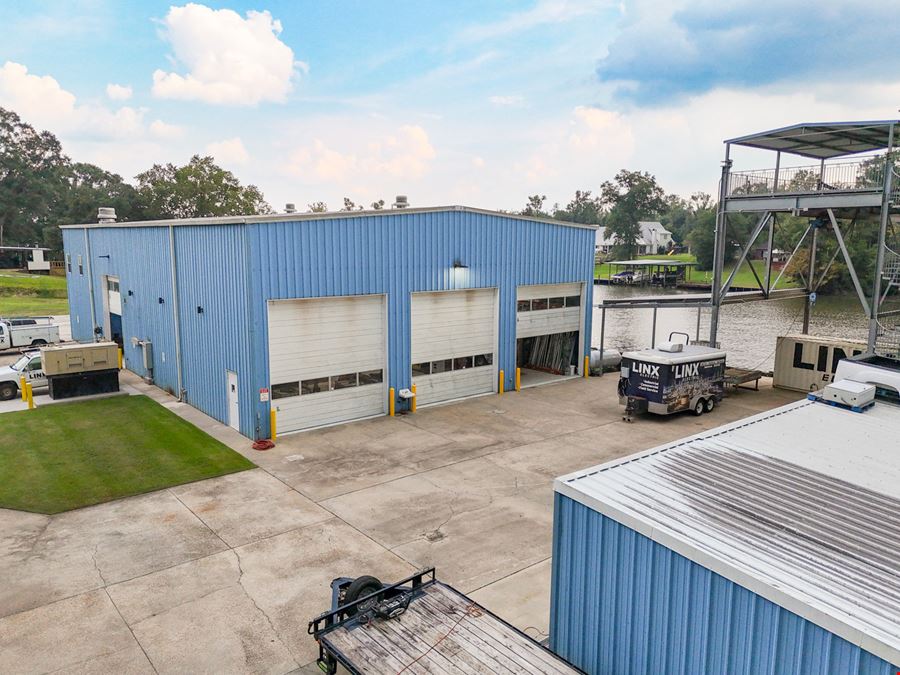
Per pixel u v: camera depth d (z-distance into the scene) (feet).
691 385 67.31
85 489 46.85
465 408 71.51
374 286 65.00
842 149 76.18
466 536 40.19
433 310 71.56
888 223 75.46
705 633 19.71
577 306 89.76
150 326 81.00
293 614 31.63
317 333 62.13
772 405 73.67
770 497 23.91
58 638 29.53
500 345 78.74
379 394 67.92
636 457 28.09
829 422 34.27
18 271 258.16
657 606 21.18
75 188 380.99
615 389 81.61
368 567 36.22
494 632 23.75
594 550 23.32
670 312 195.21
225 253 59.52
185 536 39.83
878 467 27.30
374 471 51.44
